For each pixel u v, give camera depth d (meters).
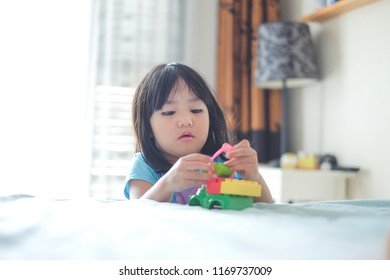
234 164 0.93
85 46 2.55
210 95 1.19
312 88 2.40
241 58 2.61
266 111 2.59
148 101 1.13
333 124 2.22
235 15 2.62
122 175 2.56
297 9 2.57
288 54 2.21
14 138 2.45
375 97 1.96
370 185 1.98
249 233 0.52
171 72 1.12
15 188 2.44
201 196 0.82
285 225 0.58
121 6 2.58
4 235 0.48
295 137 2.54
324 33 2.31
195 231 0.53
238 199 0.79
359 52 2.06
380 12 1.95
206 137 1.12
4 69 2.44
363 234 0.53
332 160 2.14
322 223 0.60
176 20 2.67
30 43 2.48
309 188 2.04
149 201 0.82
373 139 1.96
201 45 2.73
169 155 1.14
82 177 2.53
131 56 2.59
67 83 2.53
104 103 2.56
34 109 2.48
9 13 2.45
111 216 0.62
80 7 2.55
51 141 2.50
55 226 0.54
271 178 2.08
